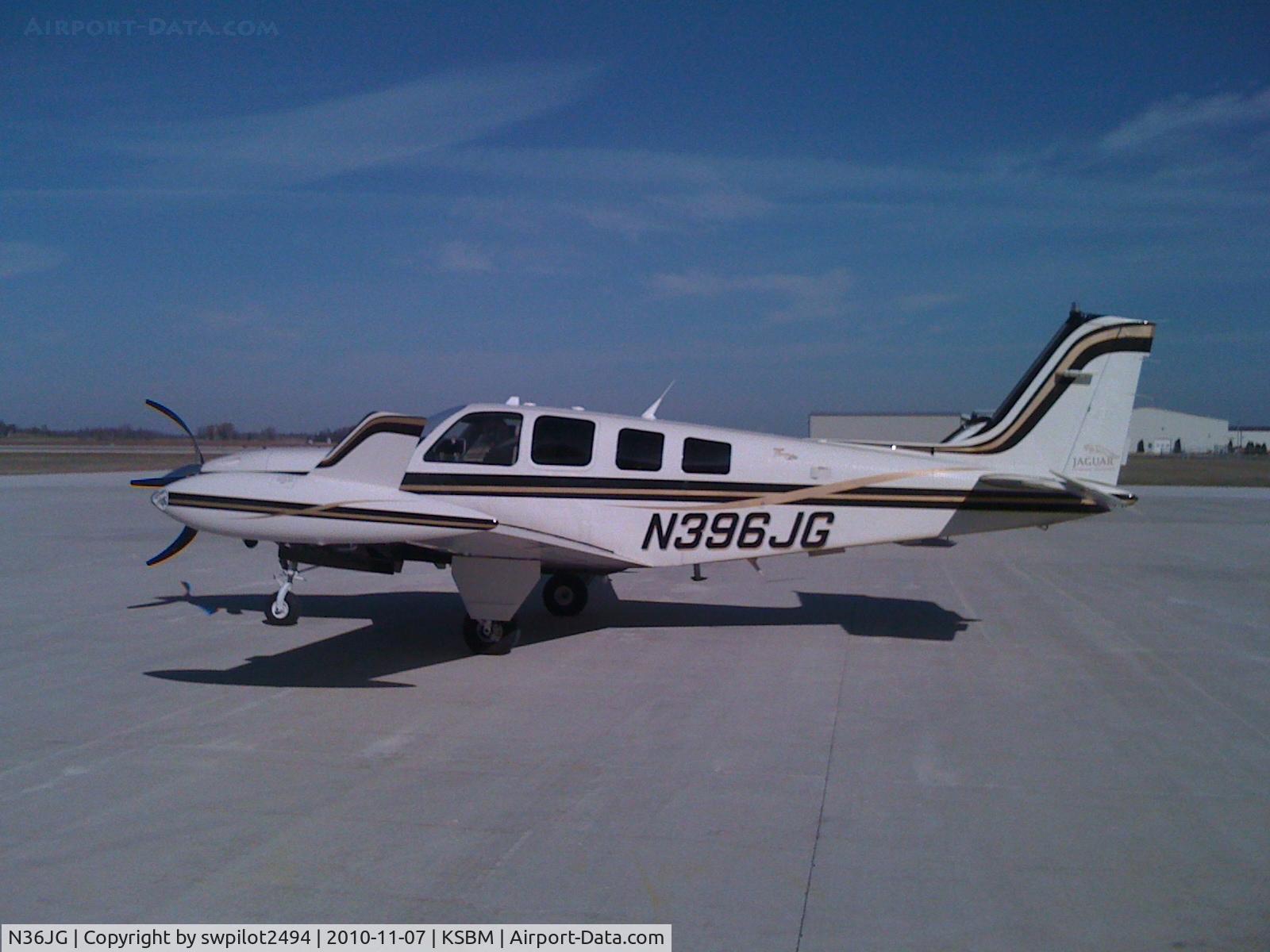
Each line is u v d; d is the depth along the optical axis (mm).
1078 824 4410
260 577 12078
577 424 8477
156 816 4512
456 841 4227
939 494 8508
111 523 18375
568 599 9656
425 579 12016
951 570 13203
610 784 4938
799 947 3336
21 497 24500
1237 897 3701
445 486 8328
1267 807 4633
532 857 4062
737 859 4035
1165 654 7984
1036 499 8531
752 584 11859
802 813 4539
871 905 3635
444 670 7430
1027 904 3639
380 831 4332
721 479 8461
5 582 11633
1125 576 12547
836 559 14359
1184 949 3322
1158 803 4680
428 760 5320
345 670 7414
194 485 7422
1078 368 9094
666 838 4254
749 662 7699
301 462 9430
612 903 3664
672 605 10391
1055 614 9812
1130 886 3791
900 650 8156
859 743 5613
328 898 3717
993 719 6125
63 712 6254
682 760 5316
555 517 8414
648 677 7234
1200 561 14117
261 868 3967
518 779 5012
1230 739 5711
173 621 9289
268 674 7281
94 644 8305
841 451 8633
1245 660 7750
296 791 4844
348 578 12062
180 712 6254
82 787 4902
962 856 4066
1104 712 6270
